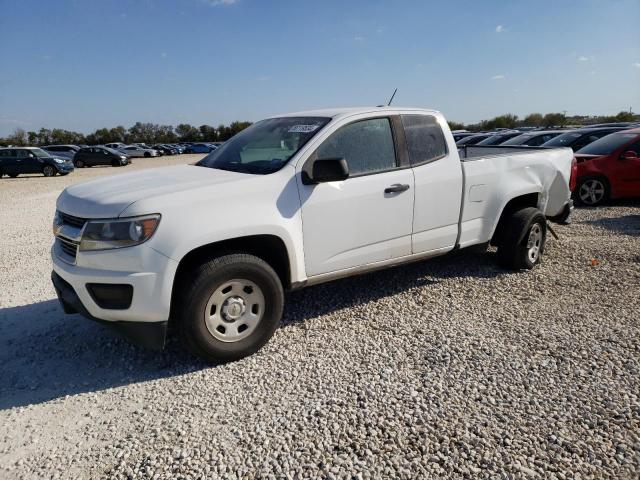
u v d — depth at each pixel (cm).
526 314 434
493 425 279
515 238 537
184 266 352
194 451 266
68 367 367
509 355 358
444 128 482
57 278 371
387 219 431
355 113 425
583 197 992
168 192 337
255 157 418
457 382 324
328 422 287
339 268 412
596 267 561
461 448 261
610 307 443
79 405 317
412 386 321
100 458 264
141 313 325
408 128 453
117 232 321
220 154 459
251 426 286
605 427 275
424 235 463
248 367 355
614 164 971
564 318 422
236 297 356
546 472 243
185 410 305
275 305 373
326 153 399
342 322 429
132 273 321
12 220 1065
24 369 365
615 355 353
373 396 311
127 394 327
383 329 411
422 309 453
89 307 336
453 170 475
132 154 4862
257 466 253
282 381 334
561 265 575
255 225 353
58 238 378
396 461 253
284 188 374
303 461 255
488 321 421
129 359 375
